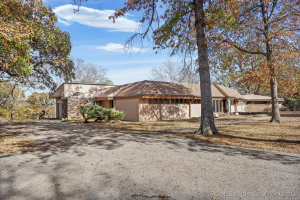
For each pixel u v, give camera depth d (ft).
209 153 21.40
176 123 59.00
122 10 40.32
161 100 76.33
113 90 85.76
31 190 12.63
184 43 42.63
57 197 11.61
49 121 74.64
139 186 12.98
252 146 24.82
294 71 44.27
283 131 38.11
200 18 36.11
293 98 119.03
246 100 121.70
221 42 45.68
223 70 59.88
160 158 19.60
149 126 51.44
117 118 66.03
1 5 26.84
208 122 35.04
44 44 40.60
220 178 14.12
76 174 15.49
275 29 46.50
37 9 35.22
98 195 11.78
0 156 21.50
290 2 49.39
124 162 18.49
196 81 46.01
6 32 19.80
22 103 105.70
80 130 43.91
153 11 41.14
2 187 13.17
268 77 43.16
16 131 43.37
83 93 85.25
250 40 51.72
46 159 20.02
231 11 42.16
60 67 47.19
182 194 11.70
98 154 21.72
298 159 18.85
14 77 42.65
